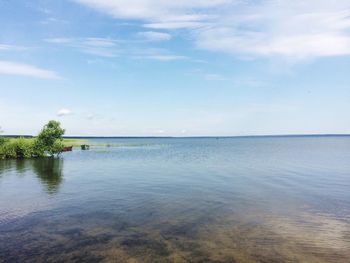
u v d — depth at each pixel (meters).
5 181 35.44
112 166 53.19
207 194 28.17
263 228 18.06
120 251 14.61
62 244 15.55
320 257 13.87
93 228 18.11
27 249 14.91
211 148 136.38
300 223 19.08
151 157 76.31
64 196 27.20
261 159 68.56
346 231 17.50
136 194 28.19
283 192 28.98
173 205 23.84
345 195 27.42
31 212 21.70
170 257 13.88
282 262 13.32
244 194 28.09
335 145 162.38
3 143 68.81
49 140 72.75
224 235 16.83
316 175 40.56
